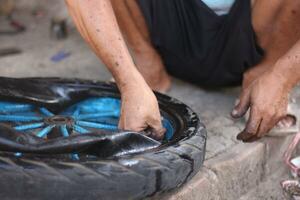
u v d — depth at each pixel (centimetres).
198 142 153
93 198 132
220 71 206
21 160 128
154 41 206
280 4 183
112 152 140
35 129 167
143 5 196
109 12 156
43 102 179
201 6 190
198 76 217
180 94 224
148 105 153
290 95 197
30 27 325
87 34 157
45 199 129
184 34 199
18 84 180
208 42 197
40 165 128
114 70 157
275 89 165
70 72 250
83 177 129
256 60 198
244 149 187
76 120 175
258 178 194
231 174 180
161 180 140
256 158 190
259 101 165
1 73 246
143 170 136
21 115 178
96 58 270
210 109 213
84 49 284
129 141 142
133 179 135
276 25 189
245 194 188
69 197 130
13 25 325
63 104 182
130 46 216
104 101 189
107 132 142
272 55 198
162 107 179
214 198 173
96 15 154
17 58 268
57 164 129
